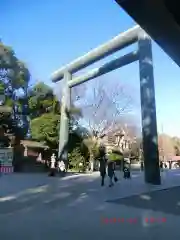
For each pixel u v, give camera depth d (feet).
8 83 129.18
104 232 23.88
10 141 131.23
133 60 75.00
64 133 100.37
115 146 167.02
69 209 34.04
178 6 20.38
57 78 107.45
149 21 22.34
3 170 107.65
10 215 30.55
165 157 262.06
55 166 128.26
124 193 47.70
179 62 27.37
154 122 65.62
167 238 22.26
